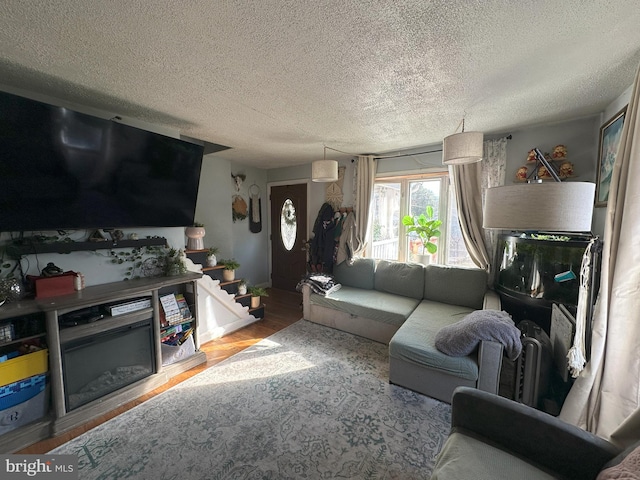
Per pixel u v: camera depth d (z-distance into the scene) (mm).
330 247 3793
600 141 2123
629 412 1298
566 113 2176
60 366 1613
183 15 1084
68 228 1805
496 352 1698
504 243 2379
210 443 1532
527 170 2496
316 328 3156
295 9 1054
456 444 1065
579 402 1470
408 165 3268
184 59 1405
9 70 1512
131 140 1939
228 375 2215
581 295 1555
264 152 3498
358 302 2877
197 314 2443
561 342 1763
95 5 1017
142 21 1119
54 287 1728
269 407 1827
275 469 1375
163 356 2211
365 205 3529
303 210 4434
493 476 916
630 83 1679
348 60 1416
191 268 2680
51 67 1480
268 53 1354
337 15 1089
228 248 3959
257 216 4703
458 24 1146
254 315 3361
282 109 2059
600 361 1423
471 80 1631
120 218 2037
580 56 1391
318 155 3668
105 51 1334
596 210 2180
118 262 2178
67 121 1637
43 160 1604
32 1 989
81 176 1771
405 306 2760
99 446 1518
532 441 997
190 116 2207
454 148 1868
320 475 1345
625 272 1309
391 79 1613
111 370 1891
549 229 1475
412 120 2301
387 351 2590
